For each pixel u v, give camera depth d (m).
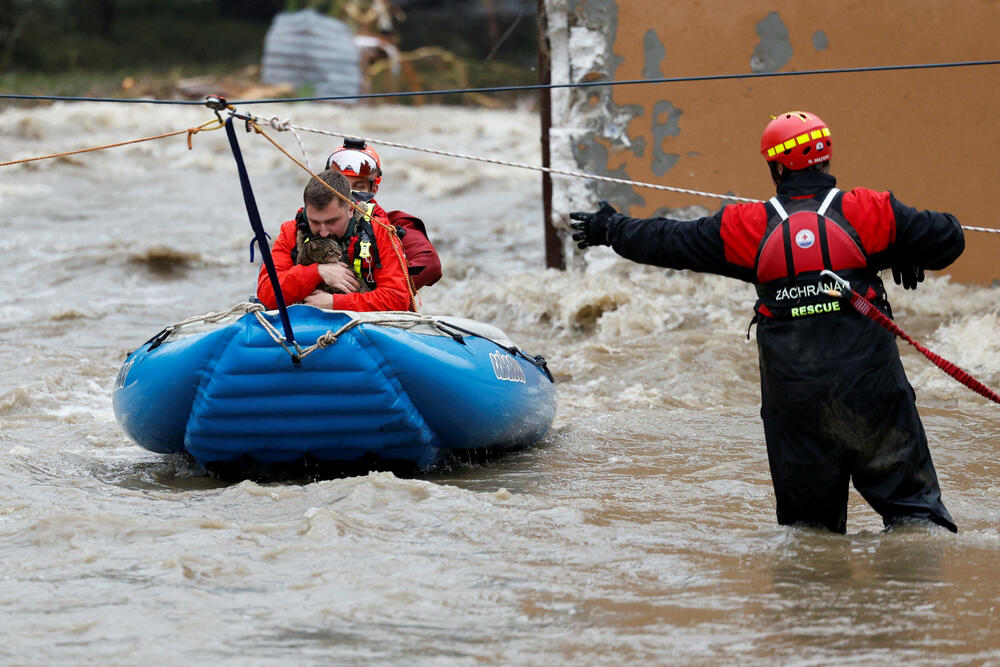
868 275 12.05
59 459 16.75
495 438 16.25
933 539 11.70
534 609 9.93
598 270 30.95
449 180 57.97
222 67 117.94
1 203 51.66
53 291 33.91
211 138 70.25
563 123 30.66
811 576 10.70
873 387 11.80
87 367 24.05
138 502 13.88
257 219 14.22
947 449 16.91
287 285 15.64
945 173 28.92
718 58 29.77
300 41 99.25
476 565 11.08
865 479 12.15
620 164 30.55
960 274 29.00
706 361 23.55
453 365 15.27
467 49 128.00
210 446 15.52
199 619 9.66
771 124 12.41
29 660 8.87
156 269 36.78
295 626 9.53
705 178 30.20
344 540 11.90
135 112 77.81
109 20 128.75
